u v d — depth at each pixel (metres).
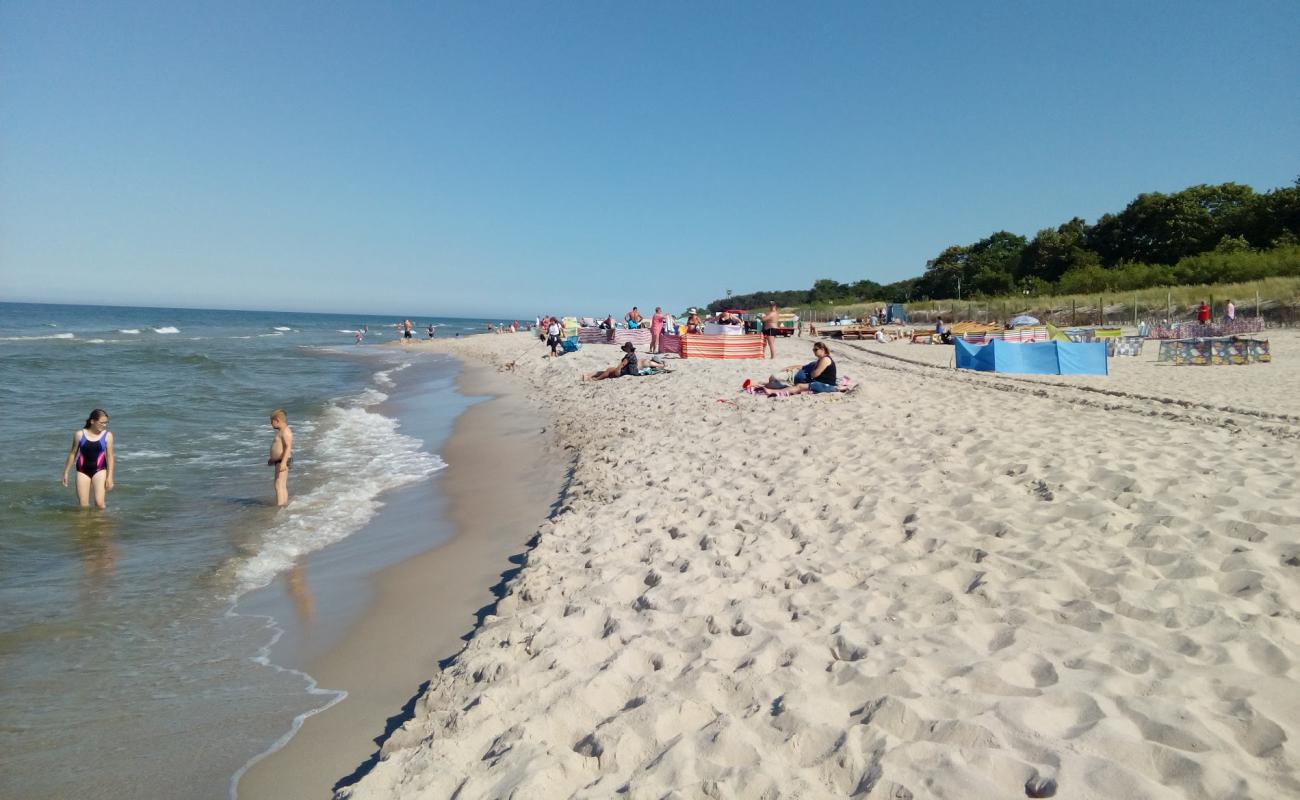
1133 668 3.14
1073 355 17.06
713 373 17.20
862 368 19.22
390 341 63.81
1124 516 5.16
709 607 4.21
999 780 2.43
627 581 4.77
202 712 3.80
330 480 9.55
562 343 28.98
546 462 10.06
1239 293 33.00
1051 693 2.93
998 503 5.74
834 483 6.66
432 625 4.88
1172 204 53.97
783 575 4.66
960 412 10.09
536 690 3.39
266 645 4.64
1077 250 59.94
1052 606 3.85
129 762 3.35
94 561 6.30
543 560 5.54
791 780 2.55
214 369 27.38
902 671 3.19
